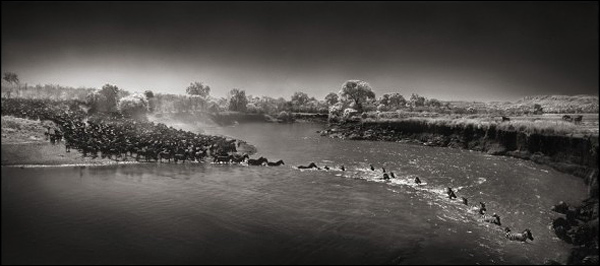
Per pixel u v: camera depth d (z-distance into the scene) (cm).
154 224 3155
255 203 3875
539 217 3581
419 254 2730
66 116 8206
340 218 3475
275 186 4625
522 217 3578
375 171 5606
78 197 3791
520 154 6762
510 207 3875
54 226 2998
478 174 5378
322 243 2891
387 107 17338
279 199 4050
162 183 4541
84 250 2602
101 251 2600
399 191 4459
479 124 8106
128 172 5069
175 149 6197
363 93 15362
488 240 3019
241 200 3966
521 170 5656
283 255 2659
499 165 6069
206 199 3950
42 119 7400
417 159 6681
